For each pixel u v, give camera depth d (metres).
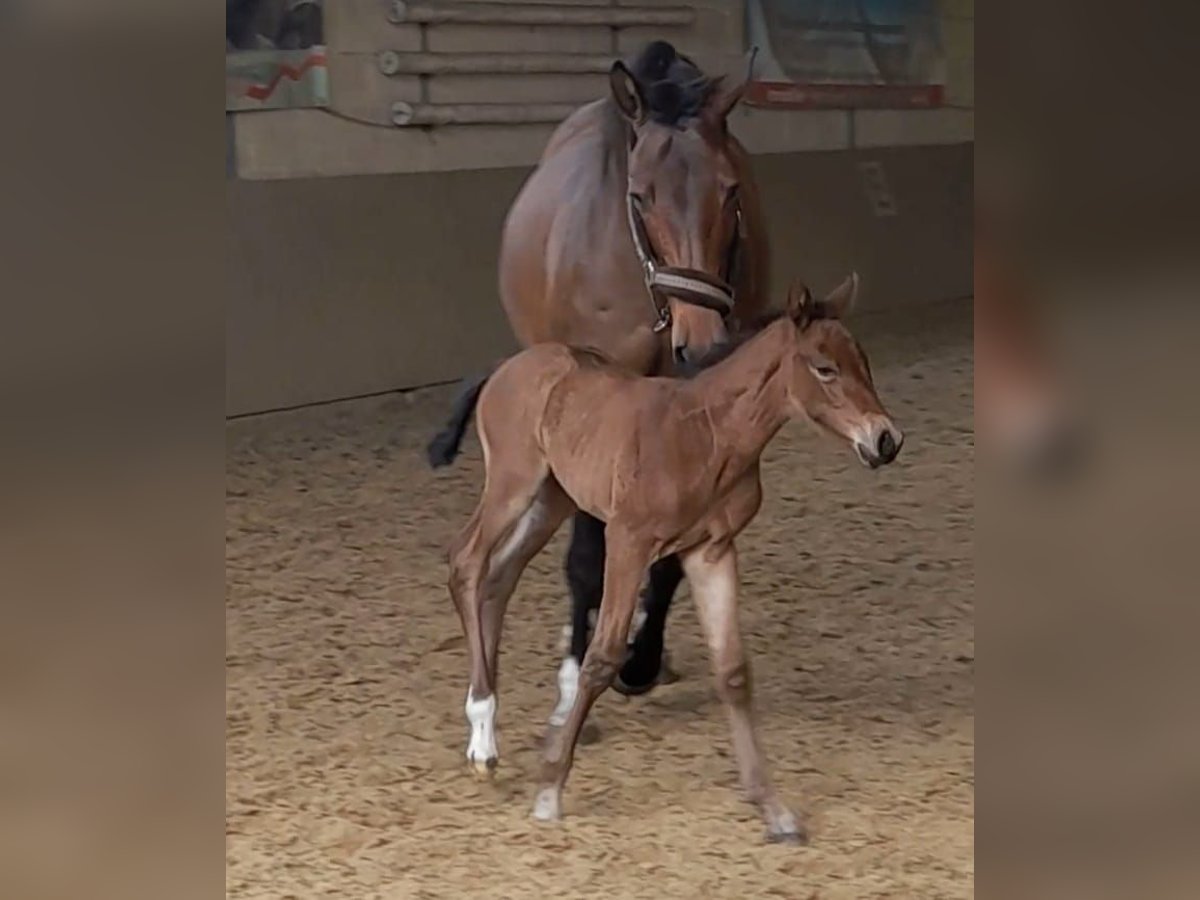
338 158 9.25
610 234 4.54
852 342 3.82
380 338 9.23
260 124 8.88
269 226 8.76
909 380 9.69
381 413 8.95
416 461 8.05
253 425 8.56
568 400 4.13
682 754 4.59
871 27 12.24
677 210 4.17
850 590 6.16
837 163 11.85
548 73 10.11
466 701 4.65
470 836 4.06
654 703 5.00
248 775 4.43
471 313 9.70
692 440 3.92
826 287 11.67
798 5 11.64
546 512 4.43
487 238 9.80
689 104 4.32
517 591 6.13
